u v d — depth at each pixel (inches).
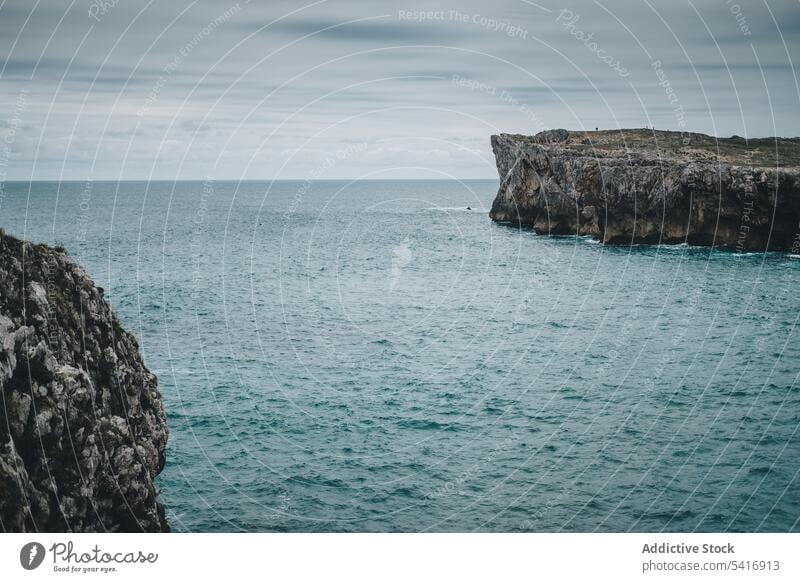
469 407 1498.5
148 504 933.2
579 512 1055.6
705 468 1201.4
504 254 3774.6
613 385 1638.8
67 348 884.6
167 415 1427.2
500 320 2308.1
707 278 2955.2
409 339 2055.9
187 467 1196.5
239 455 1248.8
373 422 1412.4
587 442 1312.7
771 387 1619.1
